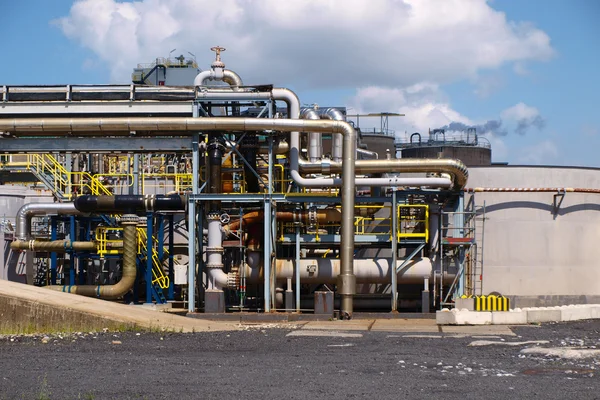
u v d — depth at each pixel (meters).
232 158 45.50
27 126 41.94
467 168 44.22
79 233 49.75
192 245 41.53
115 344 27.02
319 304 39.91
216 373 20.47
